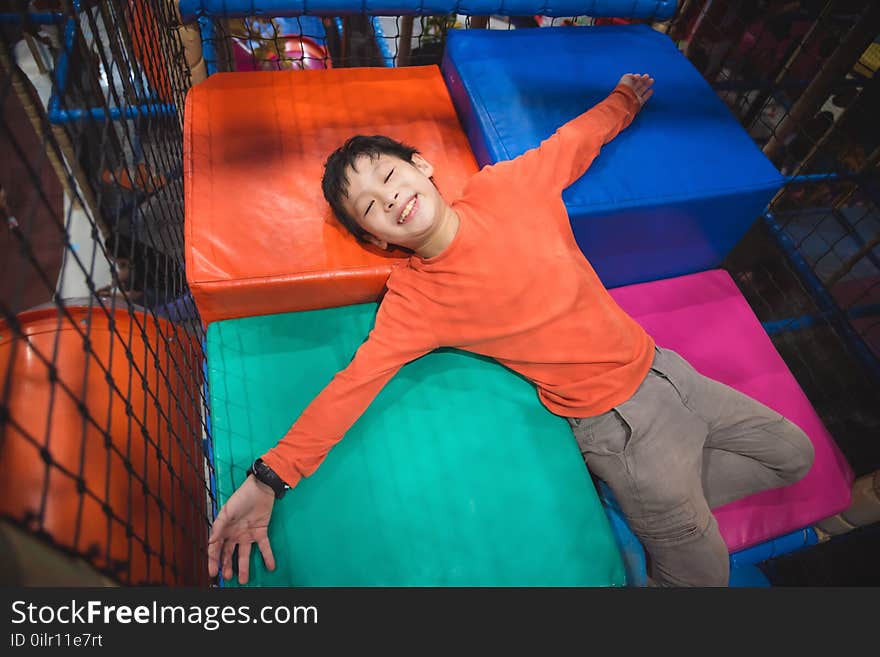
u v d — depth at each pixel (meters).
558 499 1.22
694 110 1.68
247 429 1.26
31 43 1.79
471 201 1.36
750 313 1.74
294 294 1.38
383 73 1.77
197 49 1.76
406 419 1.28
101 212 1.68
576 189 1.48
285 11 1.67
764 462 1.43
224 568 1.10
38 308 1.24
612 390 1.31
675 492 1.26
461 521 1.18
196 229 1.37
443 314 1.29
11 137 0.64
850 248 2.45
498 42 1.76
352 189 1.27
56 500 0.94
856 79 2.16
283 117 1.60
